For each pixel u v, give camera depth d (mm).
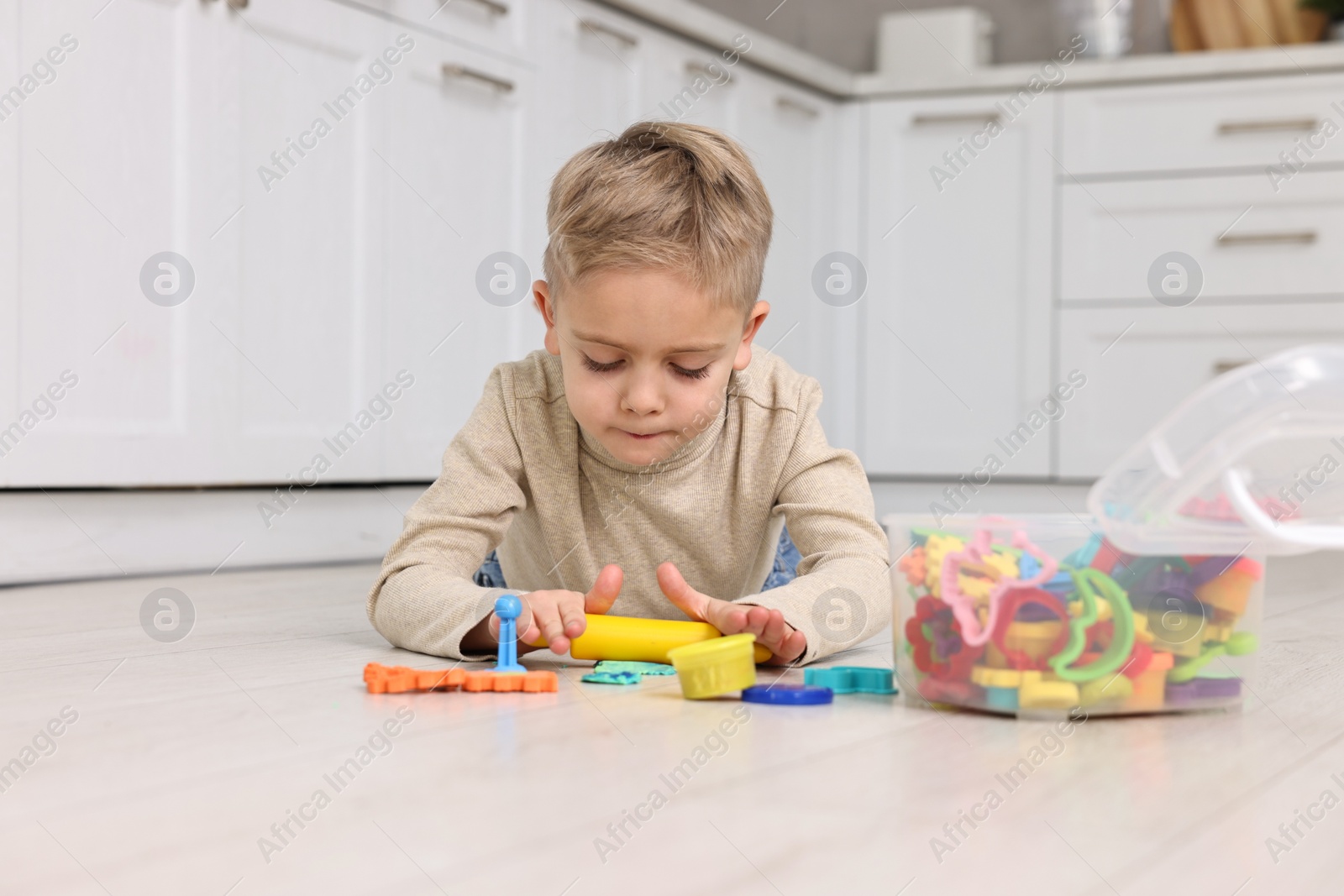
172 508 1911
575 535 1233
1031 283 2969
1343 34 2973
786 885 524
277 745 769
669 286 999
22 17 1654
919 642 900
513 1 2320
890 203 3096
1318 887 532
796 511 1197
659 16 2582
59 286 1721
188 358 1875
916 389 3092
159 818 613
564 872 537
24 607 1526
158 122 1815
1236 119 2783
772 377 1248
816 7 3539
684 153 1080
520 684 964
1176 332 2859
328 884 521
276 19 1945
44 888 518
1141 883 531
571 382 1071
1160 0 3297
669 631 1062
